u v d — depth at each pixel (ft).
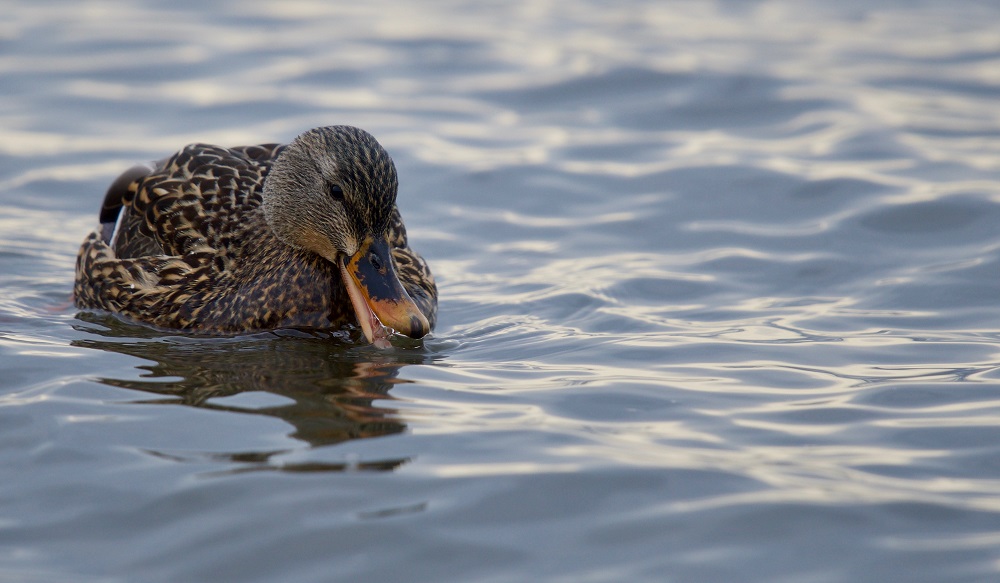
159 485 25.71
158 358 35.32
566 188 53.72
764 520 24.07
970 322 38.27
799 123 60.85
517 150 58.13
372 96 65.00
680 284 43.09
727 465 26.73
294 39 74.18
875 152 55.93
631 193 53.01
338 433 28.76
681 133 60.29
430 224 50.57
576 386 32.40
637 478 25.93
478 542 23.35
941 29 77.20
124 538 23.65
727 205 51.16
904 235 46.96
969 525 23.86
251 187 42.01
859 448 27.91
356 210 38.01
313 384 32.81
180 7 81.15
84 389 31.71
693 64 69.15
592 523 24.04
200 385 32.55
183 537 23.63
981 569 22.21
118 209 45.34
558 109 63.93
